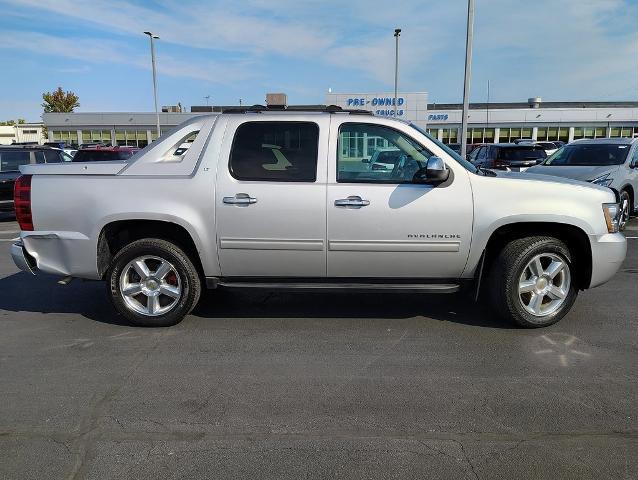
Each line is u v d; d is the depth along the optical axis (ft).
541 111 174.81
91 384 11.99
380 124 14.73
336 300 18.24
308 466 8.95
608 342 14.33
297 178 14.49
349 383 11.98
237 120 14.83
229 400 11.23
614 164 33.09
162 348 14.08
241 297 18.61
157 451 9.40
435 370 12.64
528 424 10.21
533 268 15.01
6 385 11.94
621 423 10.23
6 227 38.45
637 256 25.34
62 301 18.37
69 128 197.88
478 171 15.29
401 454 9.28
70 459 9.18
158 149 15.01
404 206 14.34
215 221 14.60
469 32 53.98
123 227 15.70
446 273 14.98
